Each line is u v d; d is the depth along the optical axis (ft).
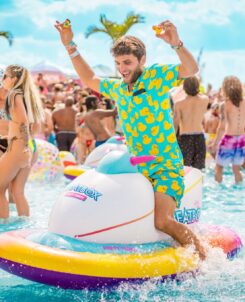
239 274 11.78
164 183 11.74
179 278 11.16
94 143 32.81
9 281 11.52
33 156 18.39
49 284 10.53
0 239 10.87
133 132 11.98
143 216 11.45
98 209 11.17
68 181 26.53
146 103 11.56
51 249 10.44
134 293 10.66
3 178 16.81
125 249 11.10
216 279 11.48
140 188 11.50
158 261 10.90
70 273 10.14
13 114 16.53
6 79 16.69
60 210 11.40
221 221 17.80
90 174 11.80
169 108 11.97
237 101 25.50
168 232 11.62
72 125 34.76
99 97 46.52
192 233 11.81
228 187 24.95
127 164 11.68
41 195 22.56
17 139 16.60
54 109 37.06
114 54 11.59
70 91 51.49
